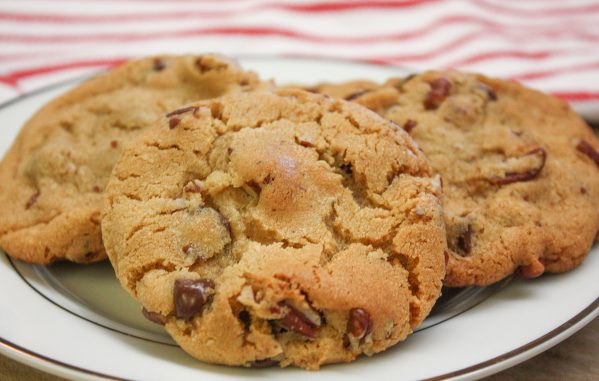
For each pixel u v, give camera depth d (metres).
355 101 0.33
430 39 0.52
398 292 0.28
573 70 0.46
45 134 0.34
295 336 0.27
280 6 0.56
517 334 0.28
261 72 0.42
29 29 0.50
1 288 0.30
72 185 0.32
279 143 0.29
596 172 0.33
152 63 0.35
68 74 0.45
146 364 0.27
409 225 0.28
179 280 0.27
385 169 0.29
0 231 0.31
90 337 0.28
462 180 0.32
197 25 0.53
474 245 0.30
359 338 0.27
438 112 0.33
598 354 0.30
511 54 0.49
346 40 0.52
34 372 0.29
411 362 0.27
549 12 0.57
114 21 0.52
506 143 0.32
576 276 0.31
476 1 0.57
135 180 0.29
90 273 0.32
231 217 0.28
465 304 0.30
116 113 0.34
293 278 0.27
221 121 0.30
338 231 0.28
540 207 0.32
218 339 0.27
